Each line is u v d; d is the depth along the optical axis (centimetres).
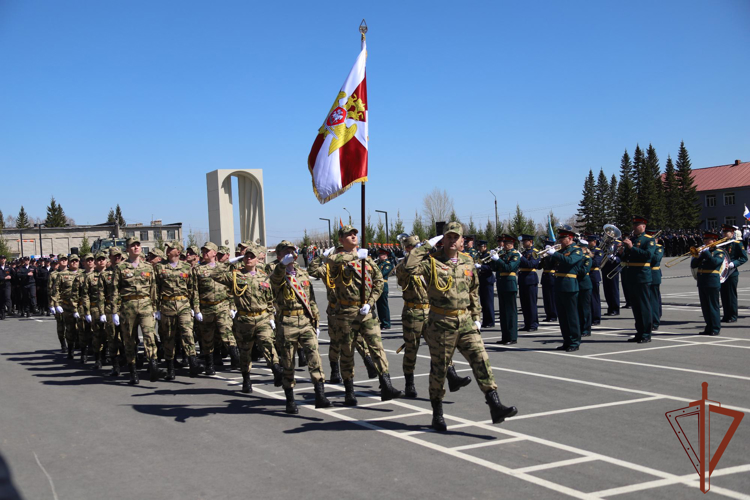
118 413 752
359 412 719
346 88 804
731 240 1285
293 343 724
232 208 2795
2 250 6281
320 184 802
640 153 8075
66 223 11656
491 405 591
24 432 675
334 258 747
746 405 679
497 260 1167
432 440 598
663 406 687
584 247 1242
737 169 8050
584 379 835
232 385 912
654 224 7575
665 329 1282
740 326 1279
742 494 446
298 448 588
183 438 635
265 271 885
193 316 1032
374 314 751
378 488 478
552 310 1529
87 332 1165
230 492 482
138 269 944
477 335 614
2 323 2009
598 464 514
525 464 521
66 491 496
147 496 480
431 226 6825
